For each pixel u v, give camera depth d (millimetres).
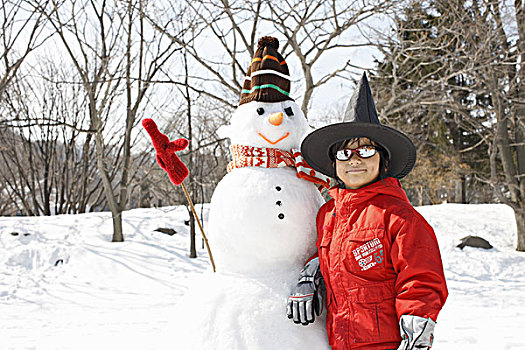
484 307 7324
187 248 12281
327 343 2285
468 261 11195
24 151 21781
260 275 2523
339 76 10625
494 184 12594
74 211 22016
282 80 2877
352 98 2510
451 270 10867
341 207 2275
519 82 11570
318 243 2365
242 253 2553
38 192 25969
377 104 11375
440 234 13633
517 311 6953
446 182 23078
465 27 10992
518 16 11531
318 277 2332
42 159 21656
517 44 11703
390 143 2354
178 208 15555
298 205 2578
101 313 7672
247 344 2270
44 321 7191
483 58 10961
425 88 11203
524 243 12117
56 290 9484
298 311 2230
